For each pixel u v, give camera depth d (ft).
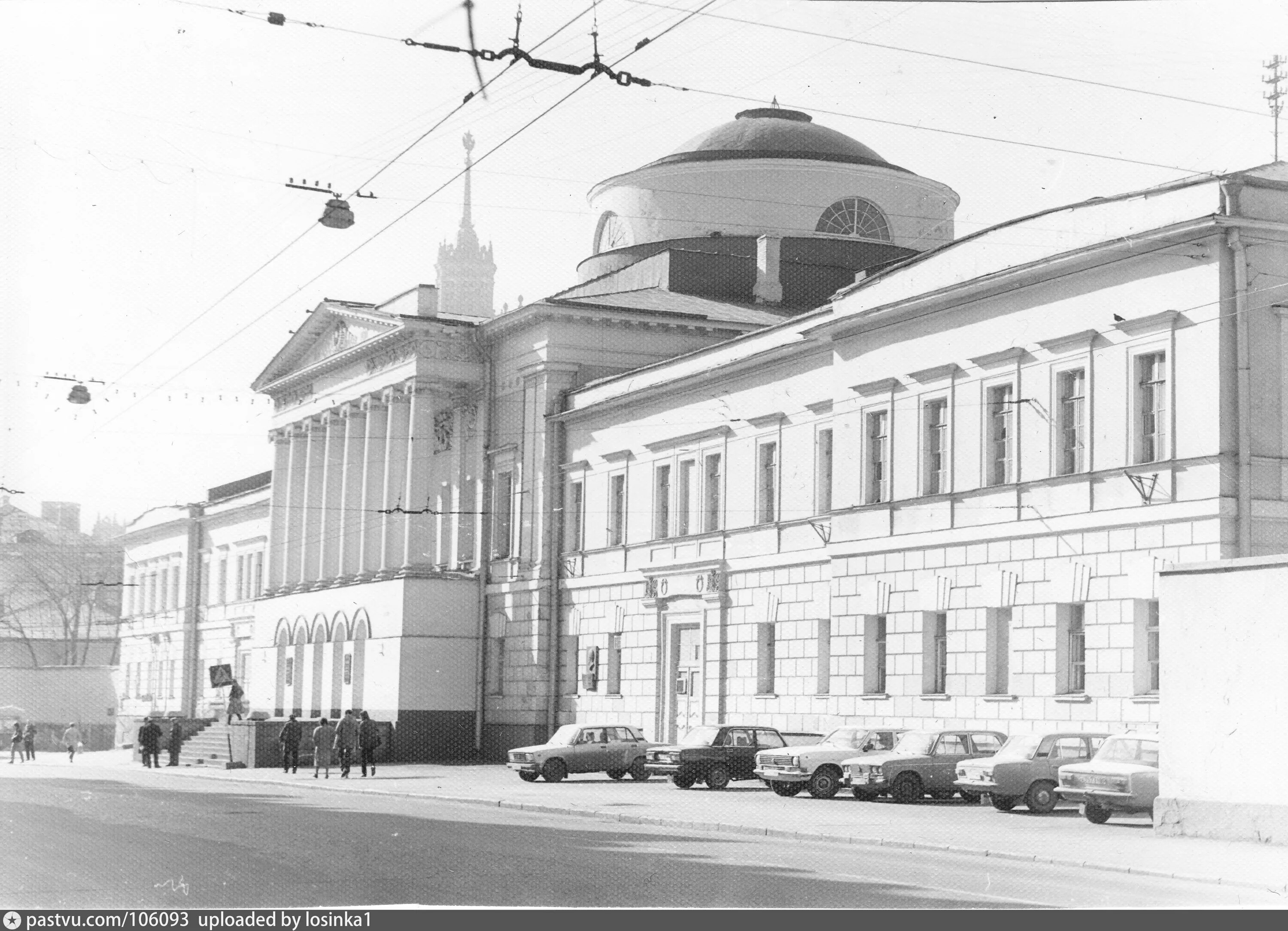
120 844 78.07
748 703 153.28
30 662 361.92
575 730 148.05
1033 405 118.52
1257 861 73.72
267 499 273.75
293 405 252.42
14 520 368.68
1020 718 116.98
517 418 197.16
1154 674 107.55
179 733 204.23
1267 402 104.88
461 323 208.44
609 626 178.19
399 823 95.09
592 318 189.78
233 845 77.77
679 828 95.71
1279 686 80.89
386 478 214.69
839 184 206.08
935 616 127.95
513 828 91.97
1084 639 113.19
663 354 193.88
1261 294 105.40
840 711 137.49
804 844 84.12
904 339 132.26
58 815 100.58
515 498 196.34
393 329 210.18
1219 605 84.53
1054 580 114.93
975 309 124.67
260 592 278.67
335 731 189.67
